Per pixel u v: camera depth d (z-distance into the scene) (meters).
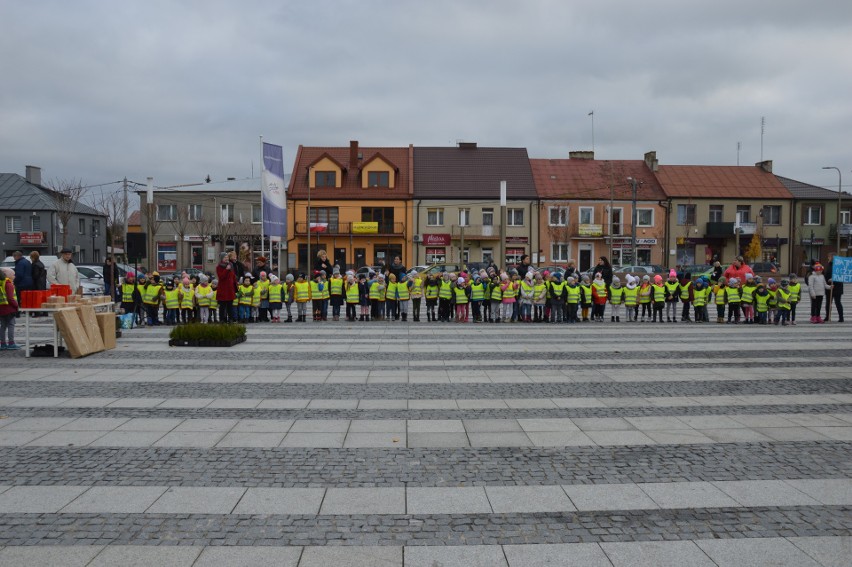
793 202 54.72
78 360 11.73
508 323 19.48
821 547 4.28
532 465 5.96
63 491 5.23
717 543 4.34
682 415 7.86
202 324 13.85
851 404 8.48
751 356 12.60
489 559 4.10
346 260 52.66
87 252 61.31
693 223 54.03
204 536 4.41
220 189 55.53
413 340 14.95
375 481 5.51
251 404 8.33
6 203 55.59
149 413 7.82
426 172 53.78
